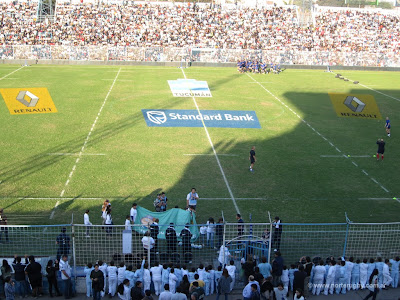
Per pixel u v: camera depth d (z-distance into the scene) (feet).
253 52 208.33
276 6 246.06
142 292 48.44
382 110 140.87
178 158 96.02
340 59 213.05
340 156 101.24
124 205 74.43
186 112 130.82
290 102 147.64
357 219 72.49
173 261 57.93
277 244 61.77
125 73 183.21
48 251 59.82
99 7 224.12
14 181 81.76
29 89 142.31
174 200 76.79
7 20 210.79
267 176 88.53
